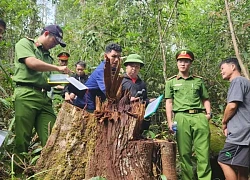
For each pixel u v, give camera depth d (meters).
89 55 6.00
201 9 7.89
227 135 3.61
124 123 2.85
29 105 3.63
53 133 3.19
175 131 3.86
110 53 3.57
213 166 4.43
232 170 3.56
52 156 3.15
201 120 3.88
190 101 3.95
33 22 7.07
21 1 6.67
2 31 3.54
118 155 2.82
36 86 3.69
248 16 5.54
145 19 5.90
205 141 3.85
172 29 6.24
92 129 3.12
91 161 2.89
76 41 6.88
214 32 6.08
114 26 5.98
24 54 3.55
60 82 3.49
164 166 3.05
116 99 2.97
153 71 5.79
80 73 5.19
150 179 2.88
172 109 4.15
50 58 3.94
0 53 6.22
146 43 5.79
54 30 3.73
